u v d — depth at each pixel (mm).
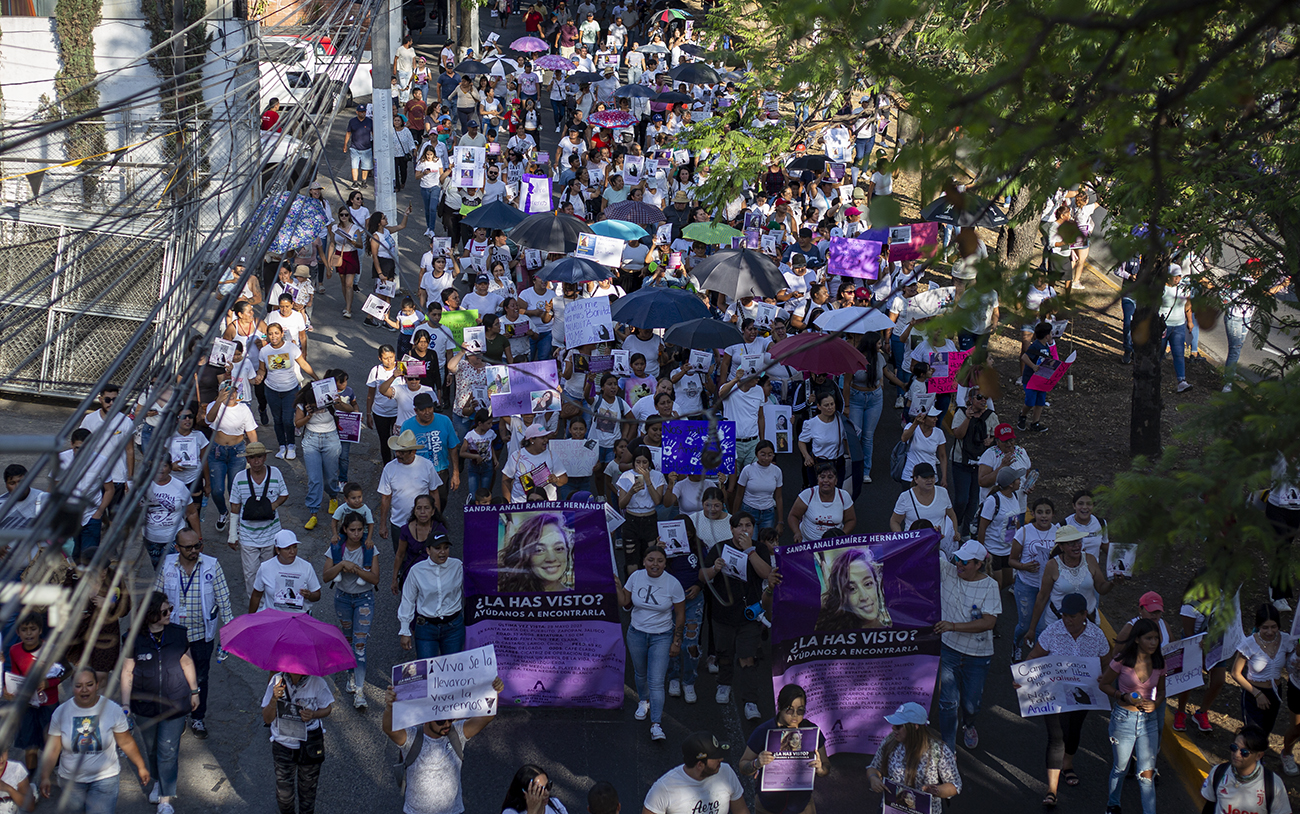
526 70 31688
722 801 7422
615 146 26031
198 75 18812
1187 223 8031
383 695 10492
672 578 9711
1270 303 7984
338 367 17656
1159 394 14922
